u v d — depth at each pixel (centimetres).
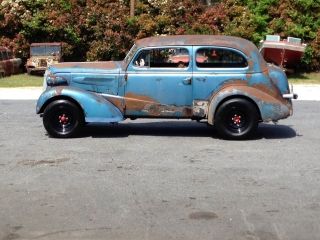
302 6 2475
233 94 1034
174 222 630
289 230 605
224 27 2466
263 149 987
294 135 1115
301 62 2392
